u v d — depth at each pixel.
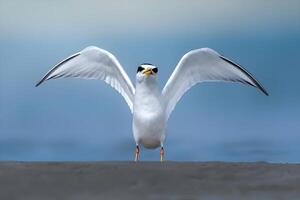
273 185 8.01
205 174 8.57
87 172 8.55
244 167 9.02
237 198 7.39
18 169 8.73
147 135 12.08
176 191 7.65
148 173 8.55
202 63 12.67
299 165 9.21
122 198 7.27
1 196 7.26
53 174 8.41
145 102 11.94
